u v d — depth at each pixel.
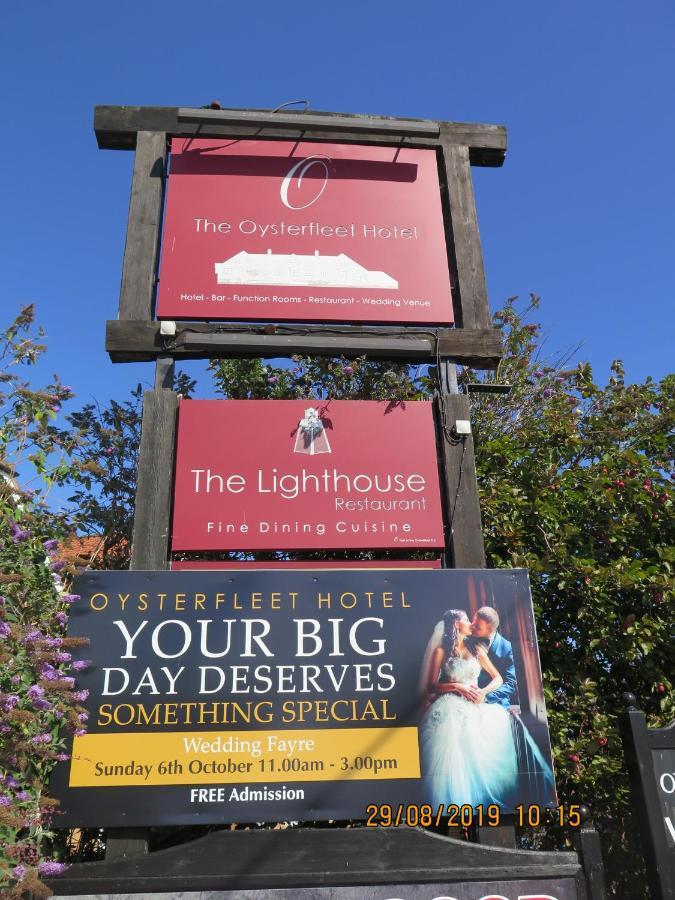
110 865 3.91
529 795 4.38
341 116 6.44
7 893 3.44
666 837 4.17
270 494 5.23
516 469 6.66
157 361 5.56
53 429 4.84
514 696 4.59
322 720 4.42
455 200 6.40
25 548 4.39
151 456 5.23
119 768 4.21
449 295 6.07
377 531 5.22
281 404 5.48
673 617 5.72
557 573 5.96
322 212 6.19
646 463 6.48
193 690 4.41
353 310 5.91
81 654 4.44
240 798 4.21
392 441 5.48
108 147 6.41
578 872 4.06
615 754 5.31
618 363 7.88
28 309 4.72
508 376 8.21
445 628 4.70
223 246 5.96
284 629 4.60
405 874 3.98
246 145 6.34
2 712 3.54
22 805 3.79
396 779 4.34
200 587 4.65
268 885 3.91
